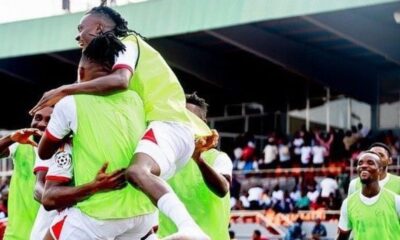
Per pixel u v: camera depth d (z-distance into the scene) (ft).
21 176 34.96
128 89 25.18
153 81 25.40
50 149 24.62
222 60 112.57
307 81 121.08
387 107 117.19
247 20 86.43
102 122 24.21
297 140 106.42
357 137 104.83
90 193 23.91
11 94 125.70
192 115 27.78
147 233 25.36
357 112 118.21
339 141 103.96
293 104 122.31
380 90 117.80
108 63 24.67
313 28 99.66
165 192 23.32
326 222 92.53
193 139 25.58
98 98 24.44
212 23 88.58
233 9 87.45
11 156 35.14
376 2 79.51
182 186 35.81
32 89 123.24
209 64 111.14
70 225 24.12
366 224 44.37
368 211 44.32
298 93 122.01
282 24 98.73
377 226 44.24
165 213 23.29
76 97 24.31
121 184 23.99
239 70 115.55
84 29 26.04
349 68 114.11
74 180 24.48
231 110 125.90
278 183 102.94
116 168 24.08
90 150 24.09
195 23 89.71
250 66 115.55
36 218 31.60
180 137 25.02
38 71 117.19
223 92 123.95
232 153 120.47
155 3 92.38
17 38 101.96
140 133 24.63
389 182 46.60
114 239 24.52
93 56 24.62
